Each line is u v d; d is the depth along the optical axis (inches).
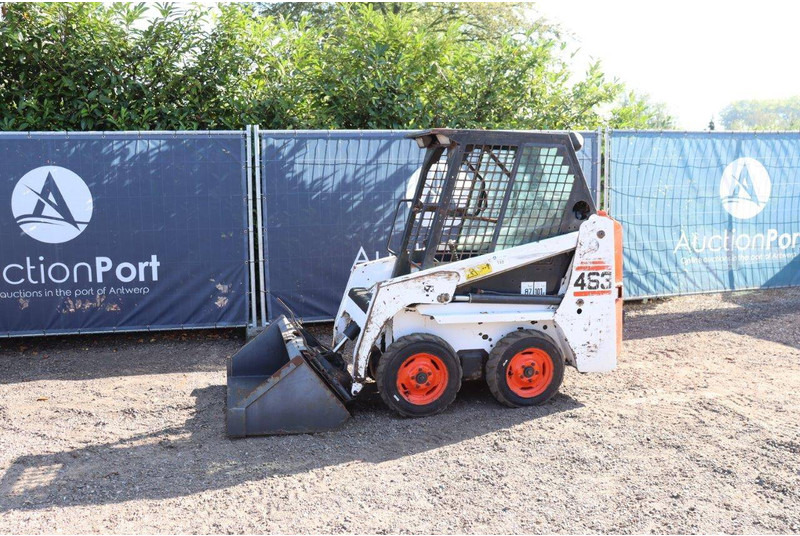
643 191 352.8
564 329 217.3
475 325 218.4
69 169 298.4
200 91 365.7
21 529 146.4
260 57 386.0
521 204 217.5
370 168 323.0
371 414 215.2
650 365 267.7
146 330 310.7
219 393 243.1
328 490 163.8
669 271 359.9
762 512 149.6
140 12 355.9
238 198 313.4
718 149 362.9
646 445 187.0
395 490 163.3
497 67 391.5
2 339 320.8
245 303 317.1
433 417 211.6
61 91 350.9
